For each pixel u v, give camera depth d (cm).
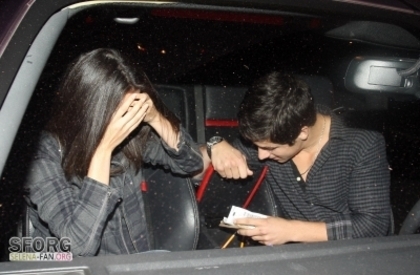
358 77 201
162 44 255
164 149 229
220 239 252
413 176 364
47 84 195
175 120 225
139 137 217
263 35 259
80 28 203
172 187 233
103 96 184
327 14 166
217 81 302
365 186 229
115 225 212
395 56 208
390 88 200
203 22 250
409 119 356
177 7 154
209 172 241
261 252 143
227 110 302
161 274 131
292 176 240
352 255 147
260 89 211
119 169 213
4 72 125
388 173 235
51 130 193
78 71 186
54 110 190
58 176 191
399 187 360
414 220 226
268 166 245
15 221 180
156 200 236
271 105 208
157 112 219
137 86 188
